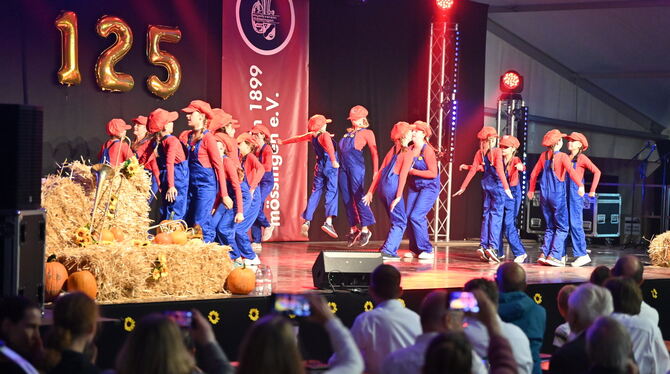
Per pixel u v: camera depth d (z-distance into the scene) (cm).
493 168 1016
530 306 487
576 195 985
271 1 1204
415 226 1024
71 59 1023
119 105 1075
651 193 1523
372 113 1327
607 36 1452
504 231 1045
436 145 1319
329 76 1285
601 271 538
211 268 609
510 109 1400
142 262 577
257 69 1195
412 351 332
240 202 830
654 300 816
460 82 1391
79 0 1041
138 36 1087
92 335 313
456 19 1377
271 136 1212
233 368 290
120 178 684
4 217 461
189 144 825
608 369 321
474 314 320
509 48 1483
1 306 348
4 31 991
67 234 619
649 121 1697
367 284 655
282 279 741
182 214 838
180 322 289
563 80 1565
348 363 288
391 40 1341
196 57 1138
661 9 1349
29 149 476
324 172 1112
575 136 998
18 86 1002
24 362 284
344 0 1287
